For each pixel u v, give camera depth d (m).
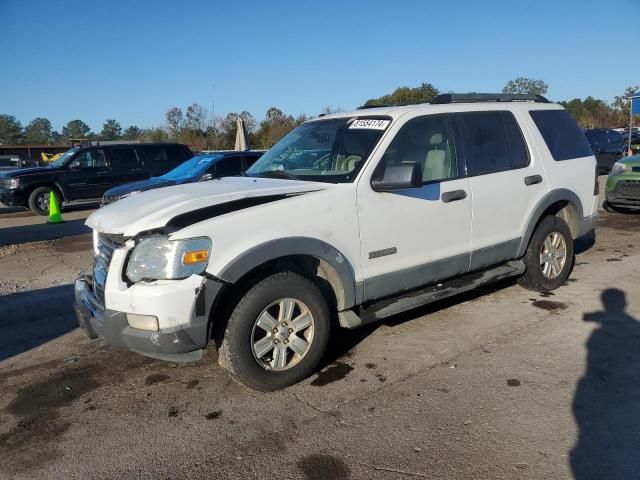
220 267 3.52
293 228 3.80
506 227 5.21
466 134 4.98
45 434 3.48
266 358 3.88
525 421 3.37
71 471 3.08
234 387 4.02
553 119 5.91
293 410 3.64
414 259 4.50
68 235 11.27
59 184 14.82
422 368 4.18
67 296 6.53
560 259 5.87
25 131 111.12
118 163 15.51
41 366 4.52
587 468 2.90
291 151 4.95
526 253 5.60
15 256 9.12
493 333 4.79
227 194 3.81
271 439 3.31
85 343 4.99
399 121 4.52
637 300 5.48
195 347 3.51
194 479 2.96
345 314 4.17
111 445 3.33
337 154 4.52
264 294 3.71
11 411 3.79
